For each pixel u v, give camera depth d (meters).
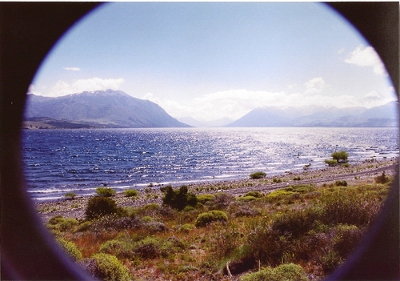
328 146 114.06
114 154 96.75
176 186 40.38
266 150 105.00
